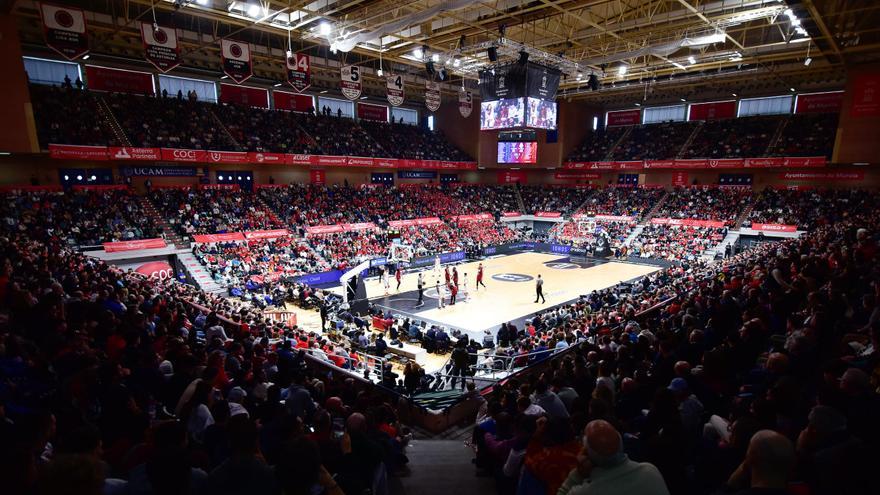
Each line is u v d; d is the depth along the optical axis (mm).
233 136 34438
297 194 37594
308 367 10531
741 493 2311
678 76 39094
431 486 5453
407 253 35531
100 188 28547
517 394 7152
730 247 35875
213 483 2707
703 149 42844
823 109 39750
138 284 15836
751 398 4758
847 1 19359
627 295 21156
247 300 24047
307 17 23734
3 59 22422
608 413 4215
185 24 29703
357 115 46312
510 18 25328
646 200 45625
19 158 27000
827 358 6180
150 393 6277
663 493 2381
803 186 39625
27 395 5410
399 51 30641
